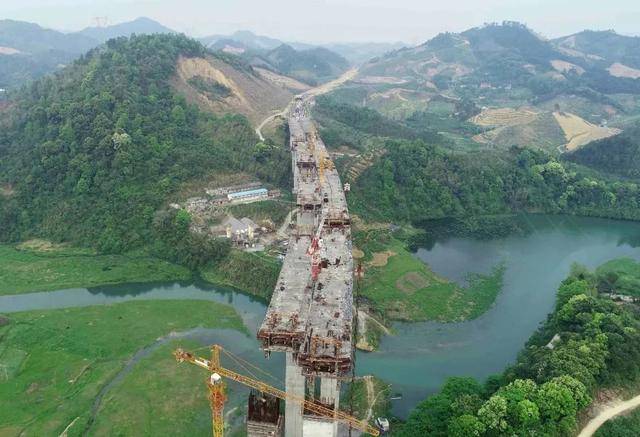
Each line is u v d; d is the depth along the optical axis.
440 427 110.38
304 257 152.38
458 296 194.38
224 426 122.81
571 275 194.00
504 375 128.25
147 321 172.25
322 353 104.94
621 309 151.00
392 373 148.25
